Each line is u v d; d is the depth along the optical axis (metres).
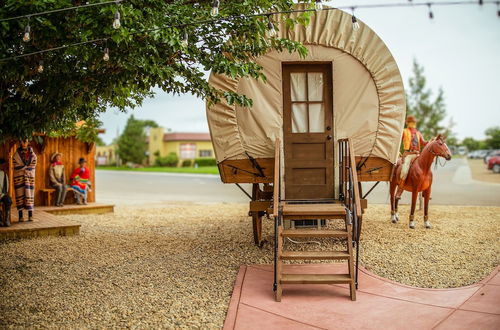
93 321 4.12
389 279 5.38
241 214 11.28
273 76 6.30
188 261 6.24
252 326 3.97
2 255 6.58
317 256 4.80
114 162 63.03
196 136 53.00
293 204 5.93
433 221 9.34
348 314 4.25
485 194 15.07
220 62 4.93
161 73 4.52
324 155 6.41
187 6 4.73
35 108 4.85
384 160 6.35
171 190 20.14
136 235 8.27
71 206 11.84
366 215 10.45
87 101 5.02
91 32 4.01
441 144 8.10
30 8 3.92
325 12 6.22
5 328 3.94
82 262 6.20
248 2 4.66
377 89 6.23
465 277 5.36
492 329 3.80
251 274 5.58
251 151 6.34
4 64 4.18
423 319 4.08
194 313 4.32
